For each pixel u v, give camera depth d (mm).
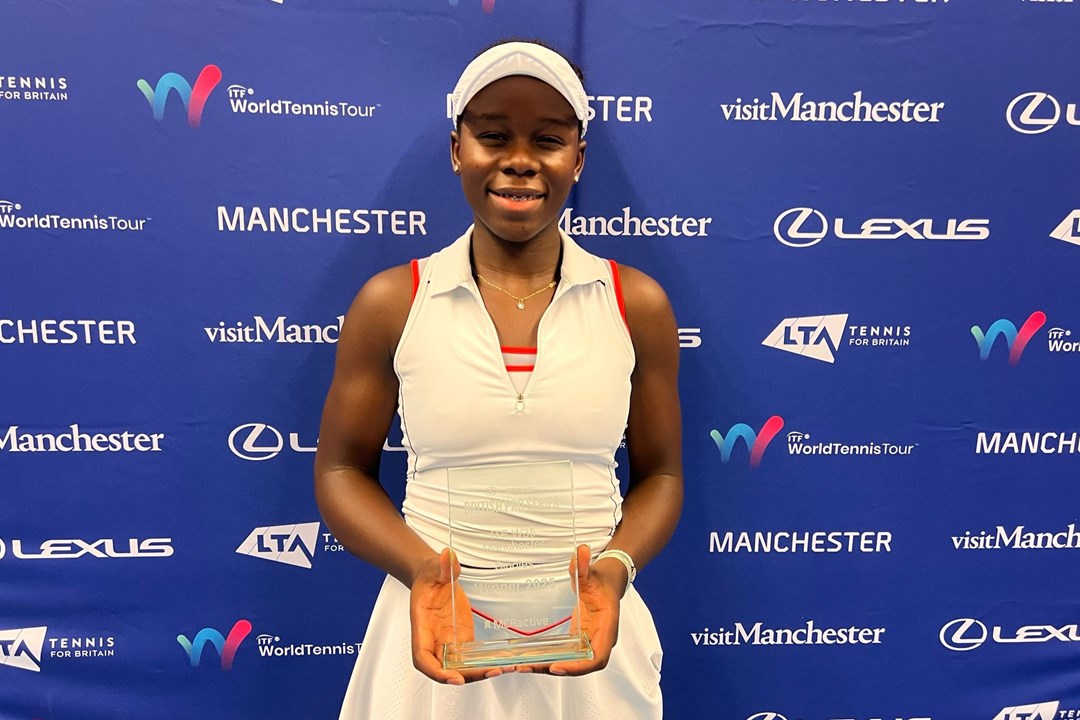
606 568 859
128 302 1104
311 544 1203
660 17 1064
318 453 990
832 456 1208
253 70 1051
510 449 877
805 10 1070
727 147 1105
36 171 1059
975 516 1234
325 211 1099
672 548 1232
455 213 1108
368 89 1066
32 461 1140
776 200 1123
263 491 1182
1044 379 1194
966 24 1083
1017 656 1291
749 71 1083
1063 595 1270
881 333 1170
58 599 1186
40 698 1213
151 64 1041
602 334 904
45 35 1023
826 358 1177
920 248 1146
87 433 1138
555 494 850
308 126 1071
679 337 1159
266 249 1105
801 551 1238
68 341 1110
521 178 824
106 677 1217
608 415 893
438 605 815
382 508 933
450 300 891
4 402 1118
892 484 1220
